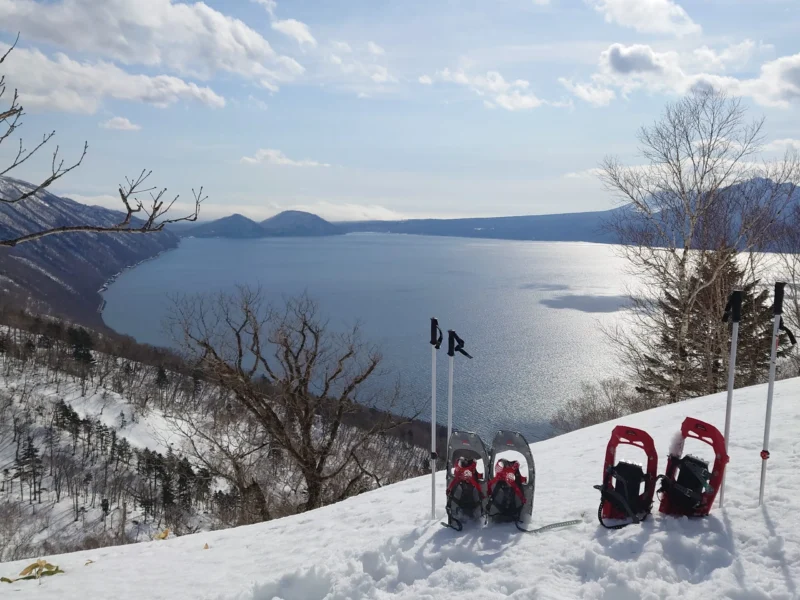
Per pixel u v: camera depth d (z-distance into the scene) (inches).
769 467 214.5
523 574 161.8
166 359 2539.4
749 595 138.3
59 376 3149.6
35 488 2314.2
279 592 181.0
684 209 806.5
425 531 204.8
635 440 189.3
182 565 230.5
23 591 216.8
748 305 898.7
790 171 765.9
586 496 221.8
